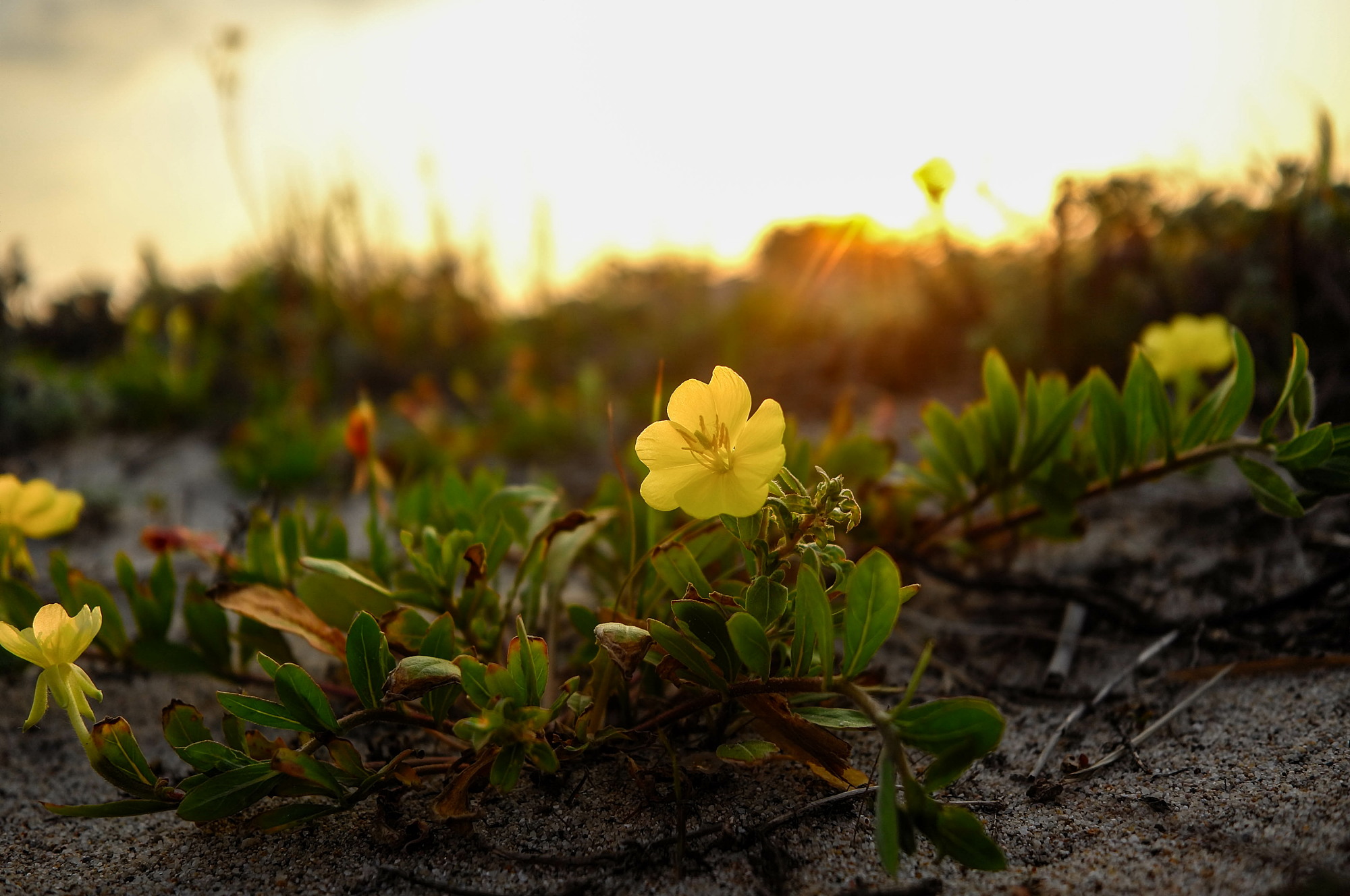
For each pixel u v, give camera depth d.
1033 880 0.28
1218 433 0.40
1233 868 0.27
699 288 1.46
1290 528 0.50
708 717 0.34
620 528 0.42
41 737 0.42
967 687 0.41
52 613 0.28
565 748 0.32
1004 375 0.43
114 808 0.29
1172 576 0.48
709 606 0.29
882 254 1.05
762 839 0.30
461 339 1.39
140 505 0.78
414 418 0.93
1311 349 0.62
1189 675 0.39
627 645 0.28
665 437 0.28
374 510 0.44
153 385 1.06
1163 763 0.33
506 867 0.30
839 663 0.42
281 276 1.39
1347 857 0.26
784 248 1.32
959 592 0.50
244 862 0.31
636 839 0.30
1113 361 0.74
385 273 1.49
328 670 0.43
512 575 0.52
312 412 1.11
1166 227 0.75
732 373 0.28
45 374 1.15
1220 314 0.70
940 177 0.37
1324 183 0.61
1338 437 0.35
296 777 0.29
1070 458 0.45
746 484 0.27
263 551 0.41
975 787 0.33
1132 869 0.28
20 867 0.32
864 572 0.27
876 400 0.96
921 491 0.48
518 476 0.87
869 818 0.31
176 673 0.41
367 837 0.31
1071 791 0.32
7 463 0.91
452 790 0.29
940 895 0.27
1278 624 0.42
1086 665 0.42
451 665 0.28
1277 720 0.34
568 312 1.52
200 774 0.29
